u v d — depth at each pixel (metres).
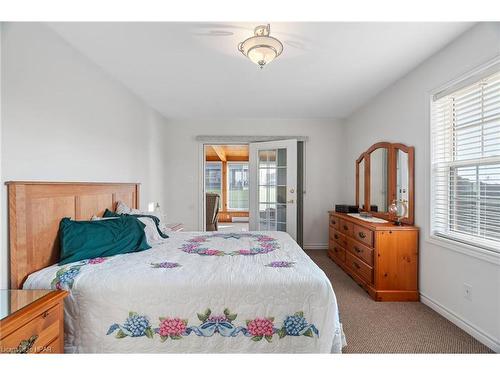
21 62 1.54
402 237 2.49
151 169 3.78
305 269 1.55
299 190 4.59
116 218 2.07
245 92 3.17
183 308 1.37
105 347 1.34
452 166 2.15
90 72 2.27
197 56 2.23
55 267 1.55
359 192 3.87
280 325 1.38
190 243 2.24
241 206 8.45
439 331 1.93
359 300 2.49
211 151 7.93
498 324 1.66
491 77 1.77
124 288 1.36
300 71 2.56
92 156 2.29
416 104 2.50
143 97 3.32
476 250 1.80
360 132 3.86
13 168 1.49
